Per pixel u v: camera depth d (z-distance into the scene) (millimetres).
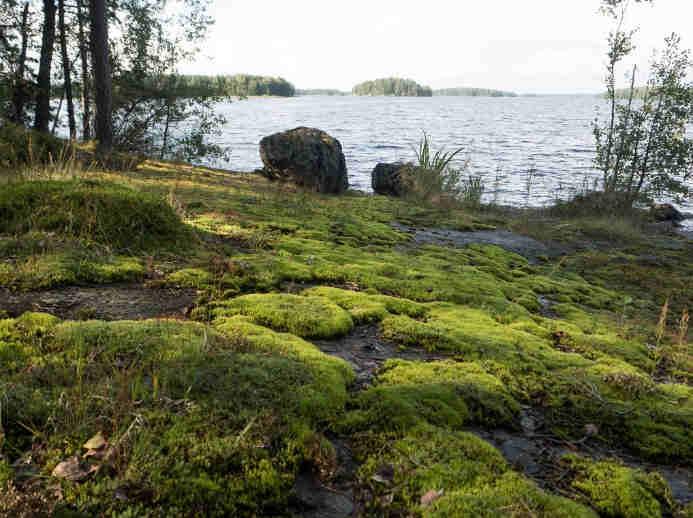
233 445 2373
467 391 3314
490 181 25938
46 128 18047
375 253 7141
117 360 3000
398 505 2268
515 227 12469
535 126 82500
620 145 16547
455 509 2199
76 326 3365
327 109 134375
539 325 5176
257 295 4605
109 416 2430
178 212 7020
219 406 2658
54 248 4879
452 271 6805
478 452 2678
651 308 7422
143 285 4562
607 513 2473
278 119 84562
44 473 2080
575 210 16641
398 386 3258
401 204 13617
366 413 2906
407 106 179375
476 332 4504
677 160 15617
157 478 2125
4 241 4828
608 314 6449
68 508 1927
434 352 4027
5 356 2912
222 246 6062
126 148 19391
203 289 4652
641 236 13938
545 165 33688
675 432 3314
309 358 3395
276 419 2645
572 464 2822
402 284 5672
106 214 5453
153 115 20719
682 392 3949
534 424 3244
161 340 3270
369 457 2570
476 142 50500
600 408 3494
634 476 2750
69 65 19484
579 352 4625
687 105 15398
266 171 15086
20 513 1857
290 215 8883
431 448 2639
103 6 15031
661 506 2584
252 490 2201
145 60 20500
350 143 46281
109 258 4918
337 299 4836
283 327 4051
